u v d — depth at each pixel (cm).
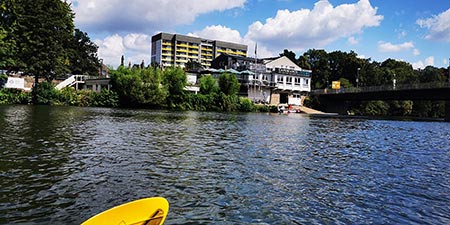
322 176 968
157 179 846
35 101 4834
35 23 4772
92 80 6106
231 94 6262
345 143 1800
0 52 4234
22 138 1390
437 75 10094
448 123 4597
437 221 639
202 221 591
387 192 824
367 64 10612
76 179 811
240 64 8175
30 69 4706
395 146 1748
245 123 2931
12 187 725
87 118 2622
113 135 1642
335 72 11356
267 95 7688
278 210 665
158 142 1477
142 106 5372
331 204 716
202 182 839
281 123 3192
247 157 1211
